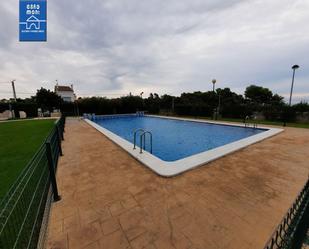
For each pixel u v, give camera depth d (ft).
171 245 6.07
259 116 53.36
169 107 89.04
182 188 10.30
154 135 37.88
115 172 12.90
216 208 8.27
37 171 7.27
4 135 28.48
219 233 6.63
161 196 9.41
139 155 16.48
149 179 11.63
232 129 39.75
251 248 5.89
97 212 8.04
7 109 73.10
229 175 12.19
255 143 22.02
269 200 8.95
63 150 19.20
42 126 40.47
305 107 56.90
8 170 12.90
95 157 16.66
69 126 40.70
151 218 7.57
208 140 33.09
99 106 84.89
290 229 4.51
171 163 14.20
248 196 9.35
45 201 8.21
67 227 7.03
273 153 17.65
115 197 9.35
